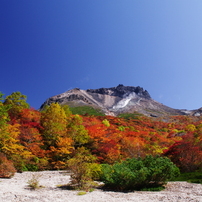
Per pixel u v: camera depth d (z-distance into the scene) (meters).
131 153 23.42
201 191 9.22
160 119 115.94
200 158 16.17
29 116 29.17
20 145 20.52
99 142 26.55
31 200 7.71
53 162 21.02
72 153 22.89
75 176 11.98
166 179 10.98
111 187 10.82
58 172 18.50
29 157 20.61
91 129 29.92
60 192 9.46
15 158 18.22
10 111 27.77
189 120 103.75
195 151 16.62
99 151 23.94
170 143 32.88
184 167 16.53
